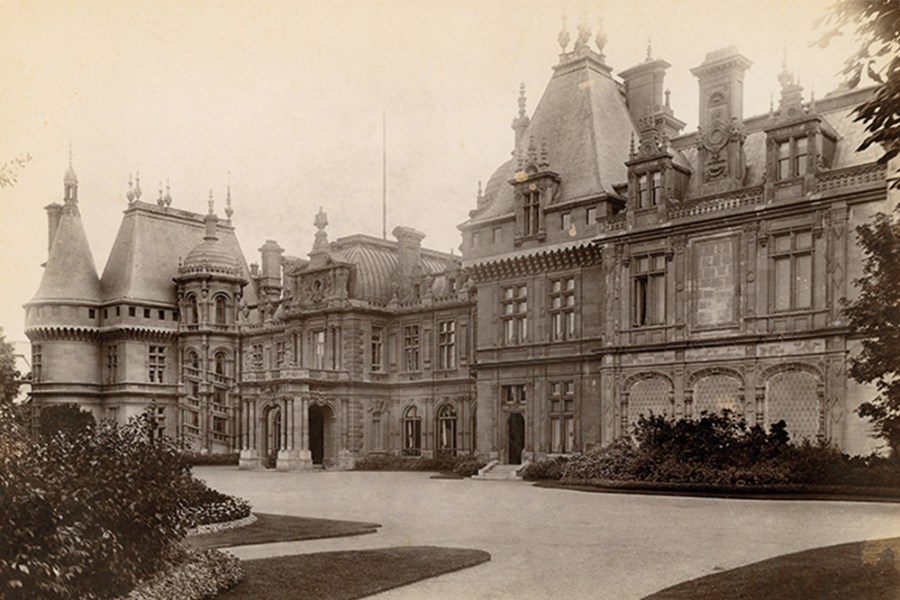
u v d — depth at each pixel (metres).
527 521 22.70
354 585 13.94
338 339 61.22
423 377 59.97
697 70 39.25
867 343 23.03
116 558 11.82
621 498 28.42
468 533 20.50
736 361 35.66
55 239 72.81
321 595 13.22
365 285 62.25
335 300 61.34
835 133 35.56
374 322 61.88
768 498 26.70
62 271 71.56
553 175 44.59
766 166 35.62
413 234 64.06
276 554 17.42
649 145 39.69
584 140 45.00
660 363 38.22
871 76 11.56
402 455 60.66
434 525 22.27
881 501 25.05
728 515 22.56
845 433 32.09
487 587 14.01
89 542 11.35
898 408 18.45
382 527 22.08
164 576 13.18
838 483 27.83
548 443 44.00
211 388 71.00
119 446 14.86
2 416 12.52
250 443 60.75
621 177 44.31
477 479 42.78
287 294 69.12
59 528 11.02
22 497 10.68
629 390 39.44
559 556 16.81
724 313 36.34
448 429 58.53
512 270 46.50
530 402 45.03
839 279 32.78
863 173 32.69
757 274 35.41
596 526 21.25
